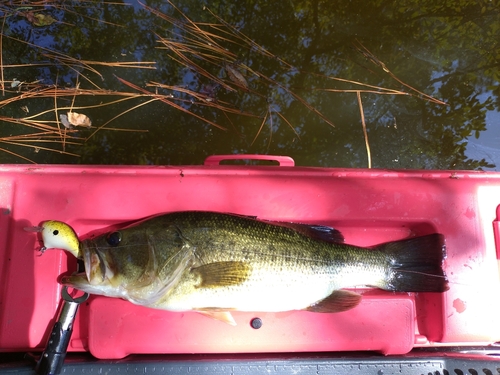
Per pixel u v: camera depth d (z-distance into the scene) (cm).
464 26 64
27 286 40
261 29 62
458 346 44
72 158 55
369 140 59
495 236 43
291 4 63
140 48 59
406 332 41
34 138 54
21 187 41
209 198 42
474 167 58
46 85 56
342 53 62
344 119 59
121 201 41
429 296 44
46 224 38
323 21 63
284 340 41
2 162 54
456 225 43
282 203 43
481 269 43
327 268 40
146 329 40
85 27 59
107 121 56
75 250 38
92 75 57
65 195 41
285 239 39
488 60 63
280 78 60
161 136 57
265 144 58
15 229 41
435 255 42
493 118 60
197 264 37
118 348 39
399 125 60
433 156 59
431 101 61
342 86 60
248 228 38
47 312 40
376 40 63
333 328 41
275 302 38
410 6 65
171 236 37
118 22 60
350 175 43
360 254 41
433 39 64
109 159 56
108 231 39
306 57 62
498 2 65
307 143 58
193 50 59
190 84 59
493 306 42
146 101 57
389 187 43
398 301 41
